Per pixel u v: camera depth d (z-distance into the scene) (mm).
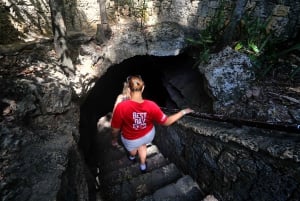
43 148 2166
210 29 3787
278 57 3340
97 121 6656
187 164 3355
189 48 4258
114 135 2801
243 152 2230
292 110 2543
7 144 2053
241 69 3246
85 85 3539
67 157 2102
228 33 3459
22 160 1969
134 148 2805
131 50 4090
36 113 2518
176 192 2955
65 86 2852
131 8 4340
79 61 3613
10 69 2854
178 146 3578
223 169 2543
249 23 3598
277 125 1930
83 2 3969
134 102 2428
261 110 2699
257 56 3379
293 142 1961
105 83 5930
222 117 2537
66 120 2736
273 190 1965
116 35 4043
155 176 3312
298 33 3385
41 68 3004
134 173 3562
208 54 3688
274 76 3193
